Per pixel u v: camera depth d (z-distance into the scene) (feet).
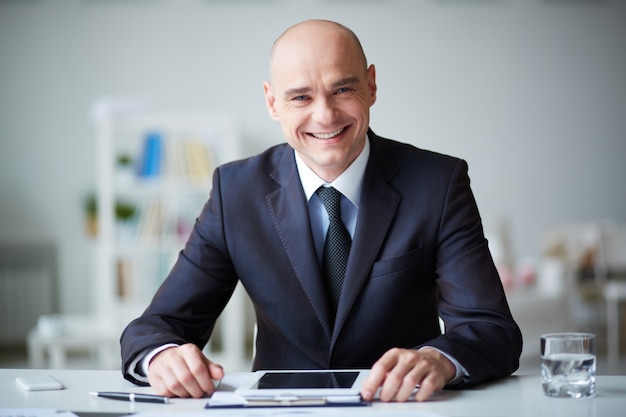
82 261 23.73
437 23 25.31
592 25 25.85
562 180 25.82
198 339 6.32
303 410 4.66
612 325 22.71
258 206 6.29
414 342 6.23
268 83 6.17
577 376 4.88
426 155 6.37
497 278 5.97
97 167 23.90
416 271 6.06
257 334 6.62
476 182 25.54
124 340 5.74
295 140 5.81
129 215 20.53
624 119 26.02
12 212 23.66
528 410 4.61
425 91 25.32
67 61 23.86
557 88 25.79
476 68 25.45
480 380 5.24
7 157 23.66
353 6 25.02
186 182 20.11
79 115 23.90
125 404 4.93
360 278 5.96
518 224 25.72
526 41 25.63
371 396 4.83
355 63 5.68
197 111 24.41
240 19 24.54
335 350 6.03
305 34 5.66
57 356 16.96
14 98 23.68
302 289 6.11
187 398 5.08
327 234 6.16
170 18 24.27
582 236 23.90
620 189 26.05
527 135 25.71
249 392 4.81
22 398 5.13
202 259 6.35
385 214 6.07
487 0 25.46
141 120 19.92
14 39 23.68
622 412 4.52
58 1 23.81
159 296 6.28
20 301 23.52
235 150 20.24
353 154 6.02
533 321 18.44
